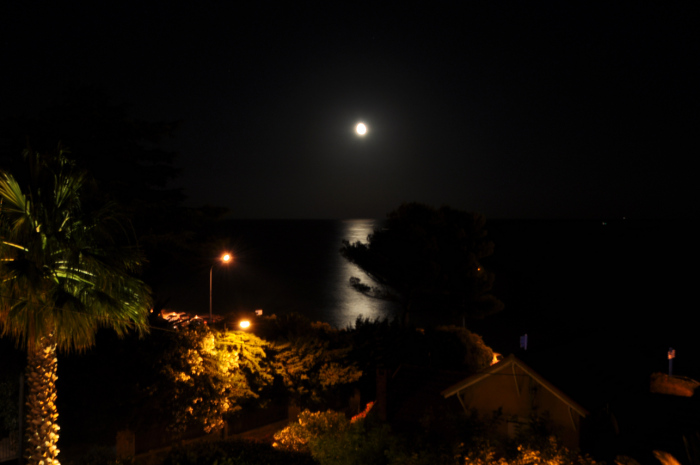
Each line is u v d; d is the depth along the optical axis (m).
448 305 36.75
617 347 22.41
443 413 18.14
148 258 24.08
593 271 119.00
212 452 13.43
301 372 23.09
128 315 12.88
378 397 20.44
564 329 58.09
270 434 22.47
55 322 11.80
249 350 21.69
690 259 143.50
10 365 16.89
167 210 24.67
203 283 95.56
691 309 72.50
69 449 16.83
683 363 39.72
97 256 12.38
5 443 16.41
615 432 16.22
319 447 13.59
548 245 195.75
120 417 17.17
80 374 17.25
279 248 189.38
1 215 11.64
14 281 11.23
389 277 37.25
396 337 28.69
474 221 38.00
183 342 19.44
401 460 11.59
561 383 15.64
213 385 19.25
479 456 11.68
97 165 23.25
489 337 53.16
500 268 124.38
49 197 12.47
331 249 184.38
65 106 23.38
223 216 26.77
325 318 61.56
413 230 35.62
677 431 16.97
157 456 18.02
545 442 11.77
